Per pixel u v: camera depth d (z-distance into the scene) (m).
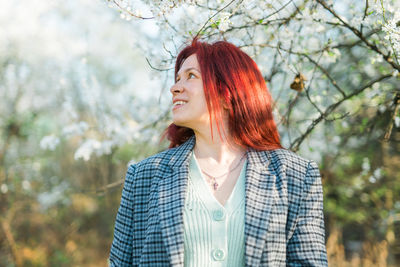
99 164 5.25
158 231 1.38
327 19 2.12
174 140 1.77
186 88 1.51
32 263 5.23
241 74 1.55
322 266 1.35
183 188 1.41
